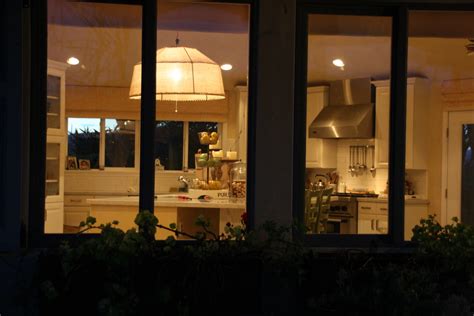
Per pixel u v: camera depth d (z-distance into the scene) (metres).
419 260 4.19
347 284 4.02
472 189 5.38
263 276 4.10
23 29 4.15
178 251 3.96
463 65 5.31
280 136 4.22
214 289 4.00
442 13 4.52
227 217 4.62
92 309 3.86
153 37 4.31
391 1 4.38
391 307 3.86
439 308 3.79
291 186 4.23
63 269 3.79
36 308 3.95
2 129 3.99
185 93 5.17
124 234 3.90
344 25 4.51
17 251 3.97
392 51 4.51
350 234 4.45
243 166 4.63
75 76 4.57
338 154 4.68
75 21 4.41
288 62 4.23
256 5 4.25
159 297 3.86
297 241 4.16
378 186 4.69
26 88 4.16
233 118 5.08
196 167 5.41
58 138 4.50
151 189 4.33
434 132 5.29
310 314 4.10
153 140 4.32
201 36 4.75
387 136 4.61
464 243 4.17
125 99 4.70
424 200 5.06
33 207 4.17
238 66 4.80
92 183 4.58
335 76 4.57
